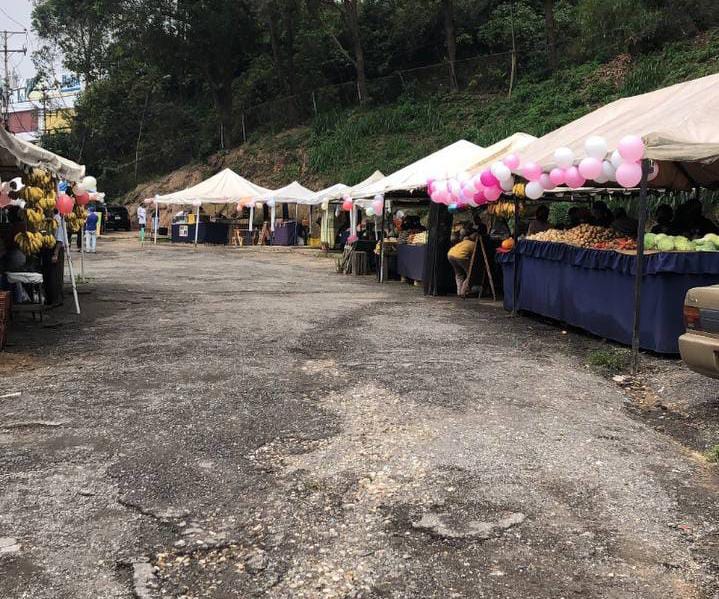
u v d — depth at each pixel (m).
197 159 48.16
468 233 14.45
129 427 5.60
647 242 8.66
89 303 13.01
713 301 5.52
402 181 16.66
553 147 10.90
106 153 54.19
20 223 11.29
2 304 8.55
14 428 5.58
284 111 45.94
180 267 21.64
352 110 42.66
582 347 9.05
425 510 4.15
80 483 4.49
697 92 9.25
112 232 44.12
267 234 34.47
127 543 3.73
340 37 46.25
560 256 10.12
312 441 5.30
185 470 4.72
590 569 3.52
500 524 3.98
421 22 43.62
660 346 8.00
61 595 3.24
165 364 7.82
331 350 8.61
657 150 7.57
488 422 5.77
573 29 37.06
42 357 8.22
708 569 3.55
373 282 17.84
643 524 4.04
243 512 4.11
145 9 42.69
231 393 6.59
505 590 3.32
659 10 31.25
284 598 3.24
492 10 42.06
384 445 5.21
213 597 3.24
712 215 17.14
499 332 10.09
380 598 3.25
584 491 4.45
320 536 3.83
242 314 11.64
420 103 39.41
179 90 55.22
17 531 3.85
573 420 5.92
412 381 7.07
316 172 39.03
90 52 53.78
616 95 28.94
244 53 47.91
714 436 5.68
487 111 35.06
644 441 5.50
